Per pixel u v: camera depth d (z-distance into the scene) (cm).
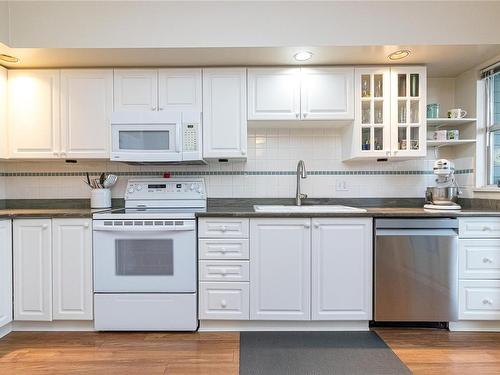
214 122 246
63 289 221
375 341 210
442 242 216
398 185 280
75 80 246
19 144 246
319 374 174
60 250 221
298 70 246
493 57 236
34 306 221
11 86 246
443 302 217
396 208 262
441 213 216
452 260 217
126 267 221
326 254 220
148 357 192
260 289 221
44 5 214
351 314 221
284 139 281
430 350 199
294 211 226
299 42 214
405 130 249
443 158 281
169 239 220
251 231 220
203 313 222
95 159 254
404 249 217
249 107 246
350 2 214
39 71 246
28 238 221
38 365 184
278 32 214
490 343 208
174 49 218
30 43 213
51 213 220
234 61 239
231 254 221
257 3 215
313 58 234
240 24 215
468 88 265
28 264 221
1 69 241
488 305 217
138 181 270
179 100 246
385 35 213
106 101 246
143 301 221
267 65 246
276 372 176
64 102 246
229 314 221
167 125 241
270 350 199
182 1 215
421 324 232
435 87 283
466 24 213
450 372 176
